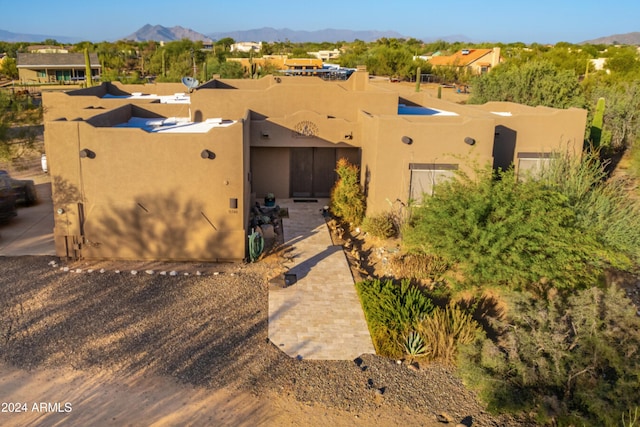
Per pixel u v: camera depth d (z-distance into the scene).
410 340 12.99
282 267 17.59
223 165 17.25
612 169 30.38
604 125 35.50
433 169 19.80
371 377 12.17
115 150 16.92
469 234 15.38
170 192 17.31
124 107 23.27
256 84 30.92
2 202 21.12
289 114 24.64
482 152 19.70
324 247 19.34
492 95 42.44
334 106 24.77
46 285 15.79
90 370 11.96
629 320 12.22
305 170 24.81
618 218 17.11
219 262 17.91
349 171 21.86
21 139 25.16
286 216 22.48
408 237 16.95
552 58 74.56
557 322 12.69
